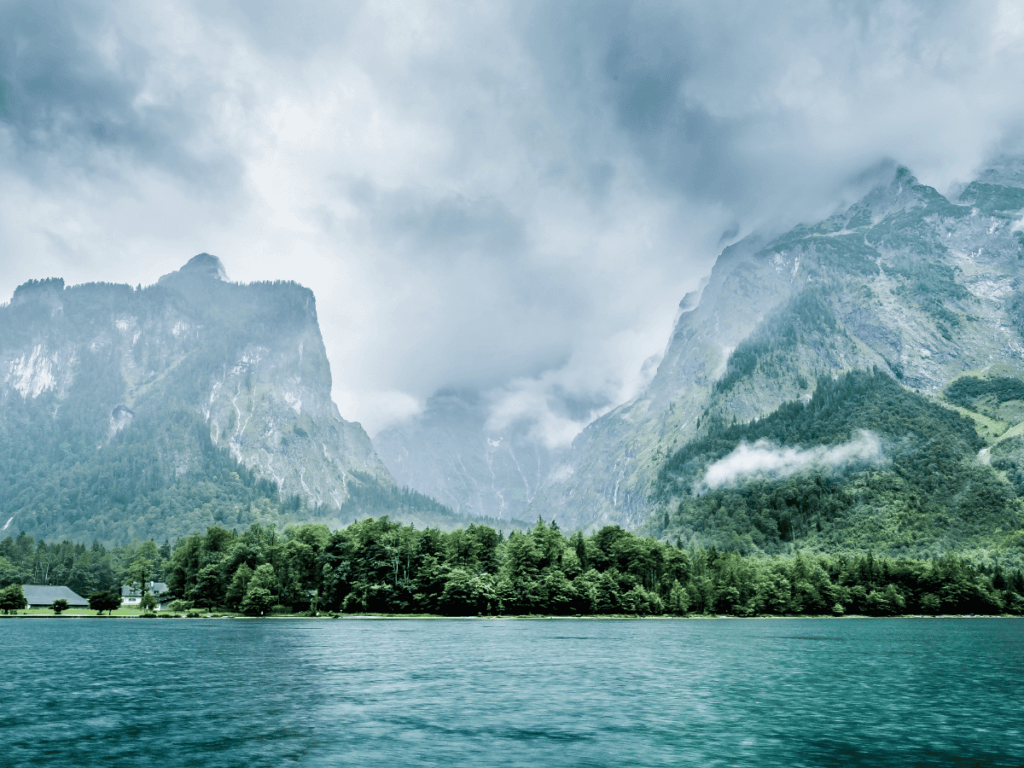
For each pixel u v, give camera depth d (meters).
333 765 39.72
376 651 103.31
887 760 41.69
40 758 40.75
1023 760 41.84
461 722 51.66
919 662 95.19
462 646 113.06
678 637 141.88
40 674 75.50
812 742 46.06
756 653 106.81
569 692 66.38
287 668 82.25
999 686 72.38
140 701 59.38
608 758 41.62
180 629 151.88
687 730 49.47
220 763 40.00
